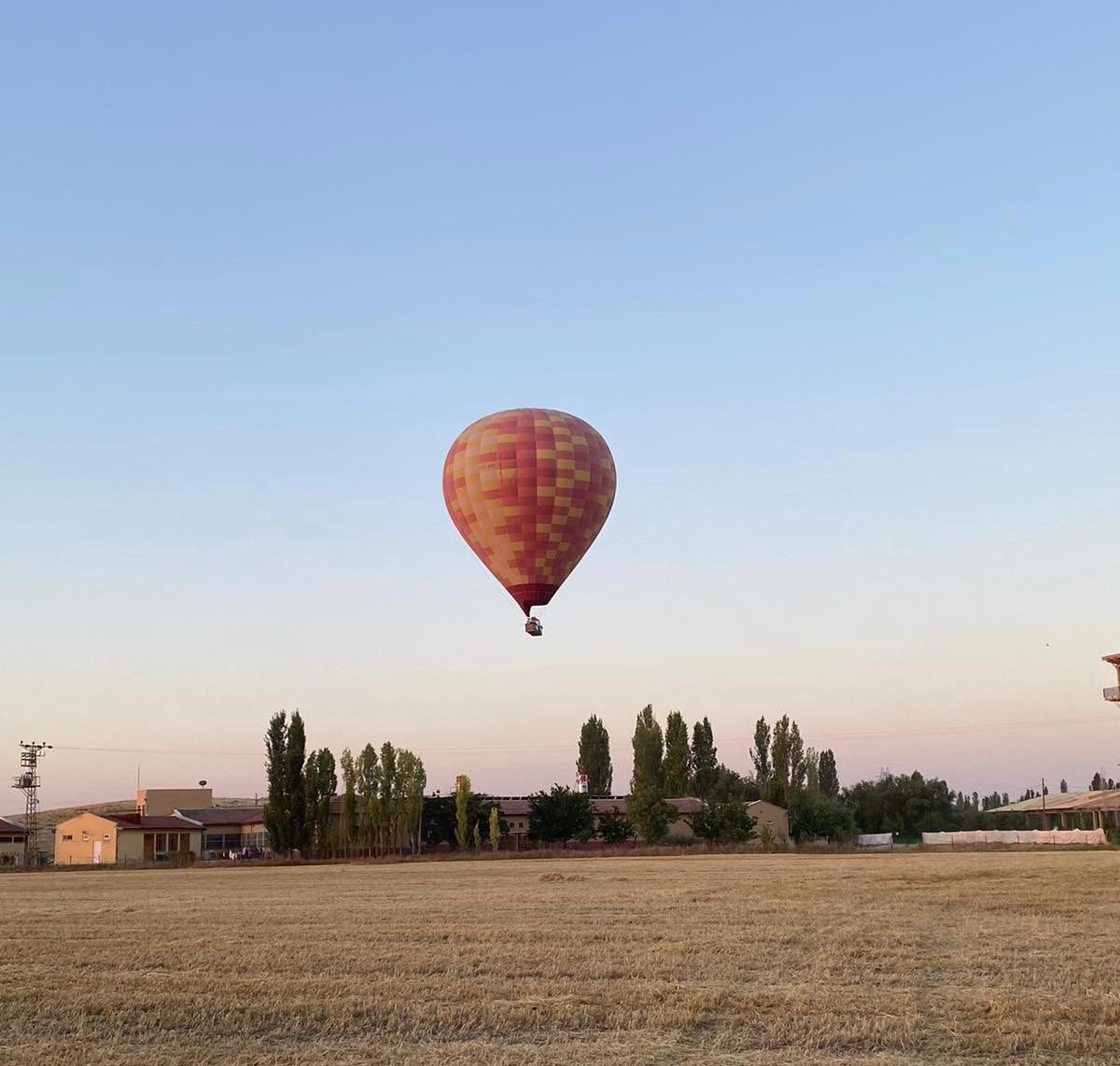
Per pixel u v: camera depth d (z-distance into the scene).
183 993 21.22
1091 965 23.58
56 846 112.31
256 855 111.62
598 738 151.38
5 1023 19.12
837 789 156.62
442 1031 18.33
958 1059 16.23
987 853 86.38
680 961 24.83
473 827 107.69
